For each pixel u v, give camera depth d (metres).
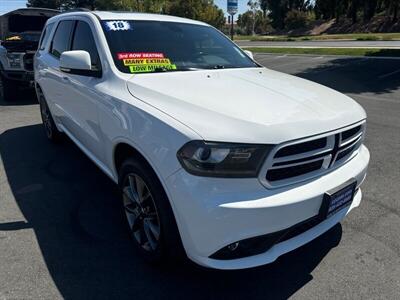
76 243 3.14
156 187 2.50
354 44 26.34
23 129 6.68
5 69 8.74
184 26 4.13
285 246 2.46
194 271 2.81
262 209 2.20
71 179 4.46
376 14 56.31
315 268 2.84
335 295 2.57
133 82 3.01
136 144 2.61
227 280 2.72
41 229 3.36
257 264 2.35
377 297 2.54
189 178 2.22
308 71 14.16
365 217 3.56
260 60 18.42
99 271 2.80
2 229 3.35
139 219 2.90
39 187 4.23
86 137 3.87
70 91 4.09
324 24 64.56
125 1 33.94
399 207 3.75
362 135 2.96
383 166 4.79
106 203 3.86
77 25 4.22
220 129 2.24
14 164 4.95
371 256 2.97
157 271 2.81
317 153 2.42
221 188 2.19
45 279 2.70
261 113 2.41
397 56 15.80
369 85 11.05
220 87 2.92
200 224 2.22
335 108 2.73
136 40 3.59
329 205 2.47
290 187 2.36
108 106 3.06
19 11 10.34
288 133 2.26
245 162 2.19
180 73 3.30
